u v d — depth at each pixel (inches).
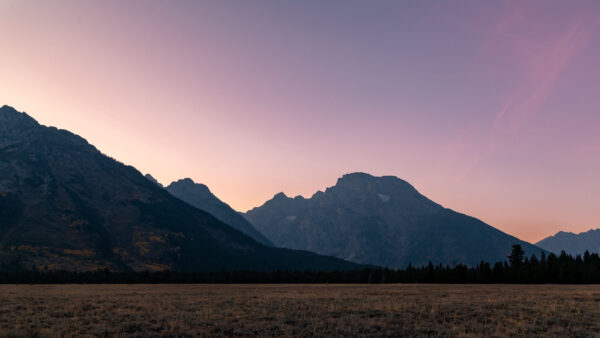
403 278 6451.8
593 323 1019.3
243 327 971.3
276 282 6815.9
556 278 5260.8
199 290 2834.6
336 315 1171.3
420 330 933.2
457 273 5856.3
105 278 6560.0
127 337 855.7
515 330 917.8
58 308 1357.0
